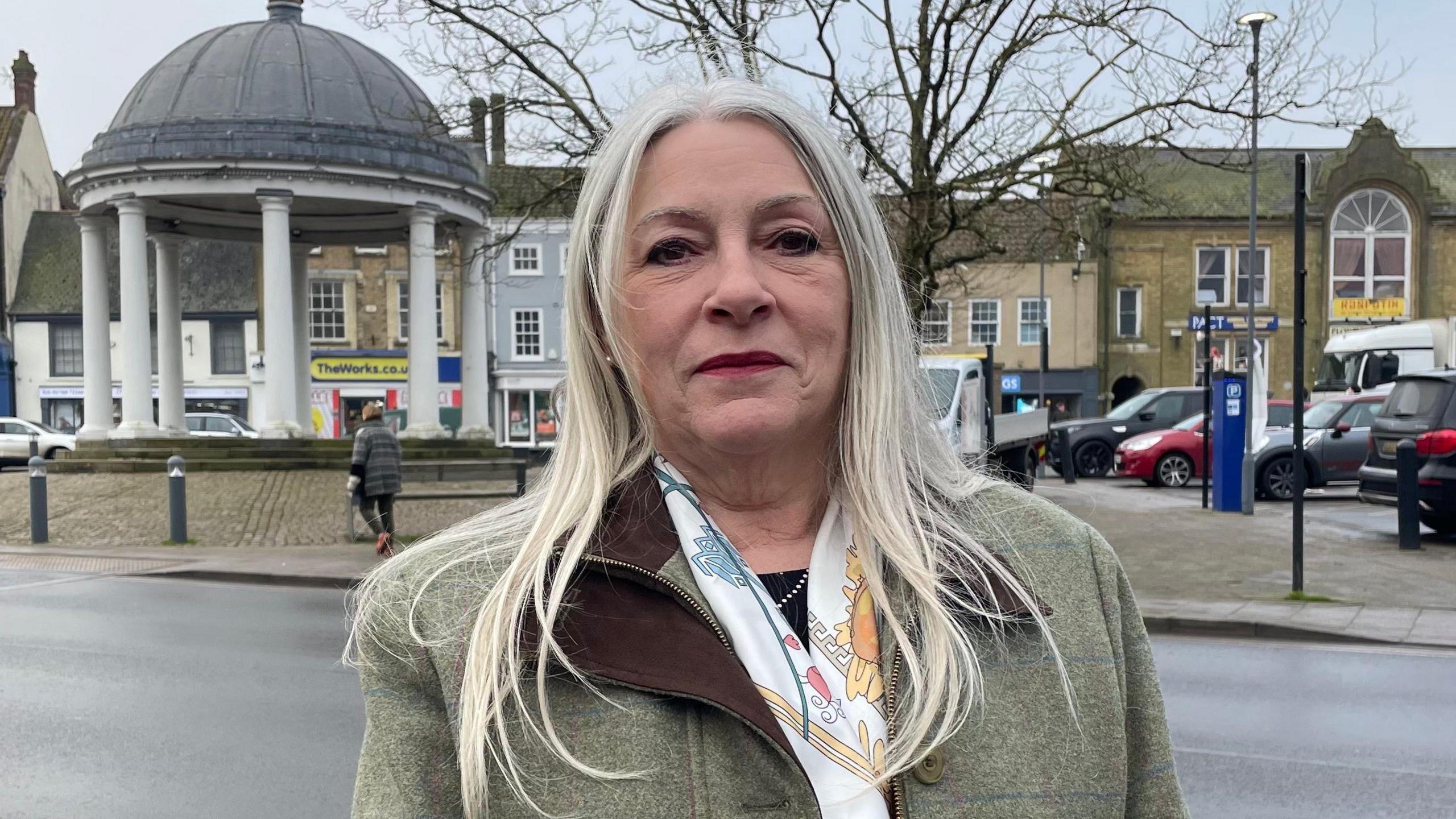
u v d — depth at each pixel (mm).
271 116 20016
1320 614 8297
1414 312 36156
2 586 10367
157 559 11898
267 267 19453
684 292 1278
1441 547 11531
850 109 10586
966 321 36406
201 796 4453
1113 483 20094
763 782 1122
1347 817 4289
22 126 37438
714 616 1209
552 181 12148
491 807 1124
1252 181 15625
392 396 36031
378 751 1189
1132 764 1336
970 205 11867
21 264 36562
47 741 5199
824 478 1389
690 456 1357
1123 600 1380
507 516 1370
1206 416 15531
